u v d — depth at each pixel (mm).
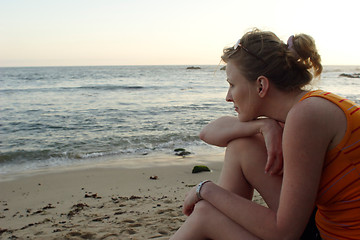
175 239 1665
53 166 8312
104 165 8094
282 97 1570
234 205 1532
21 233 3992
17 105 22312
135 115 17453
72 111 19156
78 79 59906
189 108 20406
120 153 9648
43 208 5055
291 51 1530
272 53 1521
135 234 3637
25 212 4930
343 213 1421
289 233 1404
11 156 9414
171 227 3807
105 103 23406
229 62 1659
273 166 1661
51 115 17656
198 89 37938
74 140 11500
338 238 1473
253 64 1549
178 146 10461
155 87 40438
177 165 7965
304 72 1549
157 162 8336
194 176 6969
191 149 10031
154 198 5293
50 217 4570
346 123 1327
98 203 5148
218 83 49781
